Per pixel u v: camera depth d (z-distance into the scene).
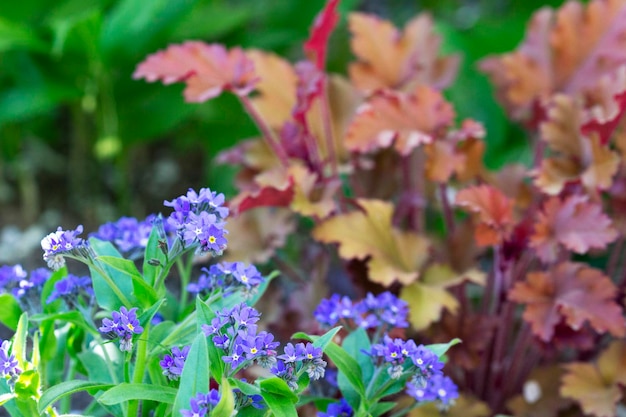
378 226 1.41
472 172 1.45
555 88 1.48
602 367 1.38
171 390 1.21
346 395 1.27
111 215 1.80
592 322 1.35
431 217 1.65
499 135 1.73
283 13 1.84
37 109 1.67
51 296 1.26
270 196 1.39
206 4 1.78
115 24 1.66
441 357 1.29
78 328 1.29
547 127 1.42
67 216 1.78
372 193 1.51
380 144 1.41
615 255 1.44
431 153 1.42
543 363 1.47
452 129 1.56
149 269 1.24
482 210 1.37
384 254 1.40
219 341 1.20
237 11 1.77
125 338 1.20
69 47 1.67
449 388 1.27
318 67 1.44
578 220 1.36
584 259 1.62
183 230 1.21
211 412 1.18
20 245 1.72
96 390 1.24
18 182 1.83
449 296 1.38
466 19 2.14
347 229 1.40
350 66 1.49
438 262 1.43
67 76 1.73
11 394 1.23
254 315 1.21
